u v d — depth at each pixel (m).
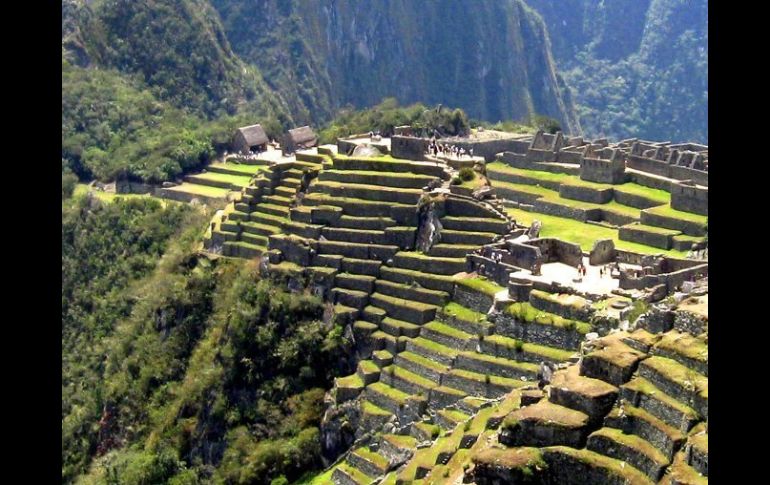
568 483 50.31
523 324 79.00
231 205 126.19
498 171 139.62
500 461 50.69
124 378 108.31
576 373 55.47
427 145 111.12
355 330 93.75
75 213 146.62
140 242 136.25
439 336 87.06
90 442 107.25
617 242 107.31
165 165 164.38
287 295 99.19
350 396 87.56
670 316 56.06
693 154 129.62
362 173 107.44
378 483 71.25
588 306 76.06
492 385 76.94
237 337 98.31
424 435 75.88
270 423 92.19
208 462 93.75
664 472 47.81
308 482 85.44
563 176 133.38
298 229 105.56
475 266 91.56
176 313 110.75
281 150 170.50
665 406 50.19
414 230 98.75
